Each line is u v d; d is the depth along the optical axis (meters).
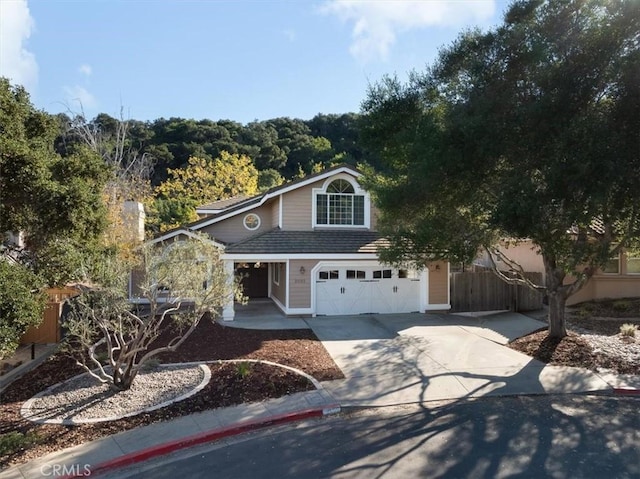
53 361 10.68
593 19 8.41
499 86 9.05
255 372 9.19
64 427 6.92
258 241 16.64
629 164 7.60
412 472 5.50
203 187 39.75
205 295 8.53
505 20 9.66
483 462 5.75
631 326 12.91
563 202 8.05
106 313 8.15
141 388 8.45
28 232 8.66
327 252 16.50
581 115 8.13
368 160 15.30
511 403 8.02
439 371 9.82
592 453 5.98
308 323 15.20
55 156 9.83
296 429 7.00
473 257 10.02
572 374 9.59
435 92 10.53
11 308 6.44
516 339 12.71
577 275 10.50
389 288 17.25
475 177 9.07
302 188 18.17
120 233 16.55
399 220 11.66
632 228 8.74
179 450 6.34
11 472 5.68
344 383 8.98
